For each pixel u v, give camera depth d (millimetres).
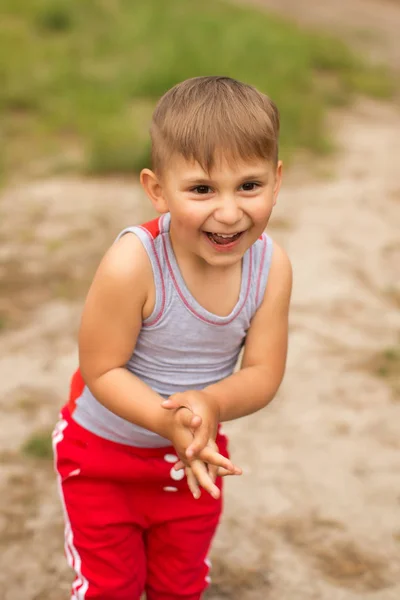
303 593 3146
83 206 7332
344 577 3240
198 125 2014
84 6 15367
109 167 8328
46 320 5309
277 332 2420
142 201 7570
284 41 13992
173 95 2123
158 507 2516
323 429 4293
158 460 2445
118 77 11578
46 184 7879
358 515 3631
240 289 2324
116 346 2285
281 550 3381
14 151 8820
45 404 4398
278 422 4336
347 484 3852
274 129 2092
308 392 4637
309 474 3912
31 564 3242
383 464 4020
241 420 4344
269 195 2102
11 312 5387
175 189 2080
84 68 12070
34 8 15305
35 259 6176
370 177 8695
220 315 2318
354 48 15812
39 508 3553
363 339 5281
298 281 6078
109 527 2482
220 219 2049
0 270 5957
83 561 2545
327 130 10242
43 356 4891
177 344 2326
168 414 2188
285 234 6973
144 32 14062
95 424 2443
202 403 2156
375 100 12156
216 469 2152
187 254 2250
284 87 11781
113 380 2287
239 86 2113
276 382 2439
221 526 3504
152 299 2260
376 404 4547
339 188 8258
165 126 2080
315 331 5348
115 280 2223
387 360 5027
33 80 11172
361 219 7449
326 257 6516
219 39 13492
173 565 2596
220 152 2006
